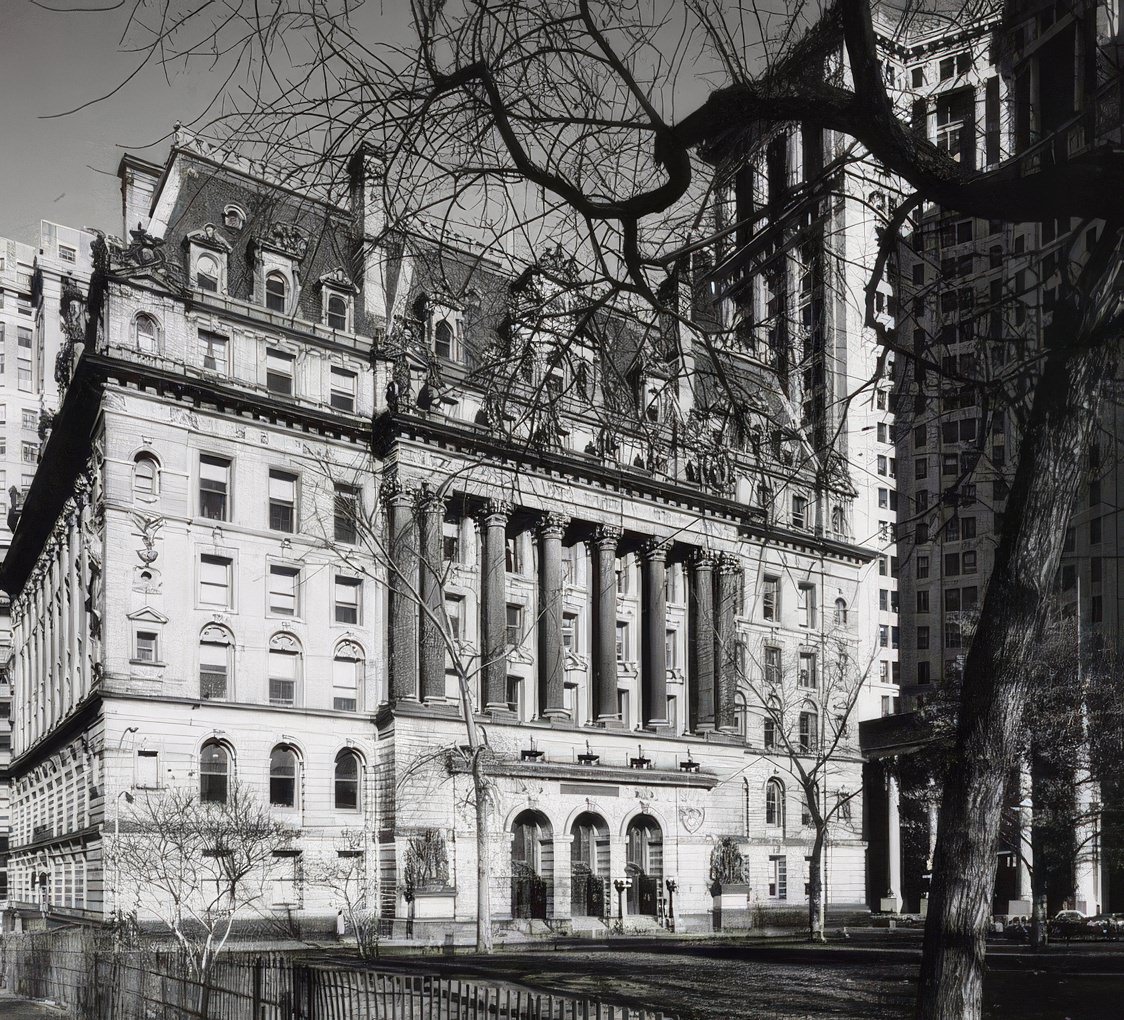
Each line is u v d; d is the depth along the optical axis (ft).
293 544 207.62
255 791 195.83
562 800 220.64
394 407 211.41
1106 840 185.98
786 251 34.55
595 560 242.58
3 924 289.53
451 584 221.66
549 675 227.61
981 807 27.84
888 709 380.58
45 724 247.70
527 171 29.66
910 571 390.01
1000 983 112.16
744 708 265.75
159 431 196.03
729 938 217.56
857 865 288.10
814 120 29.58
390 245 32.94
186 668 193.67
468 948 181.27
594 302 33.91
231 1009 67.87
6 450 398.62
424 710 207.21
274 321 211.82
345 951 173.78
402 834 200.13
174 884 176.96
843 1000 96.89
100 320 200.85
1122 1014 87.71
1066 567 171.42
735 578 260.62
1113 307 28.66
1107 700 170.50
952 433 217.77
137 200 216.54
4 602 394.11
